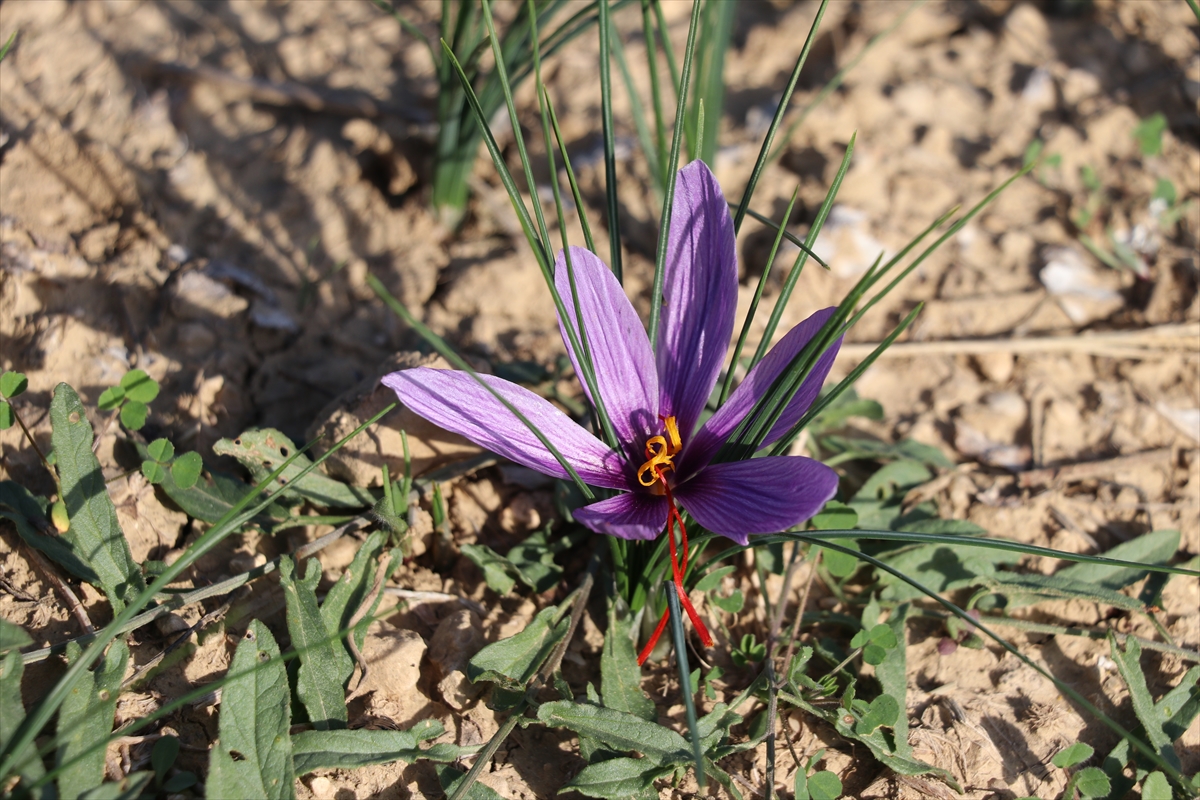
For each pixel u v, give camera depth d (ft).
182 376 1.52
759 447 1.32
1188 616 1.43
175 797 1.27
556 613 1.36
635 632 1.39
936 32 1.94
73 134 1.67
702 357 1.34
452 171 1.67
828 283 1.67
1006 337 1.64
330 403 1.47
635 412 1.34
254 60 1.80
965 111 1.83
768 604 1.41
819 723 1.36
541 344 1.61
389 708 1.34
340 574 1.41
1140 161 1.78
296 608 1.32
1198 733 1.37
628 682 1.34
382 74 1.82
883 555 1.44
